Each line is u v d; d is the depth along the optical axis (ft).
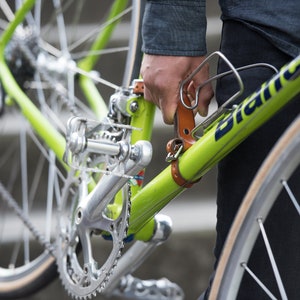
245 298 13.38
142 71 13.71
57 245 15.56
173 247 24.39
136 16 16.21
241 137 12.66
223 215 13.56
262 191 11.80
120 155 13.37
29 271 19.26
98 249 23.03
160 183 13.76
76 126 13.62
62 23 20.48
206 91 13.73
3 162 26.27
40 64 19.51
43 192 26.05
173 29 13.44
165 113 13.62
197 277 23.95
